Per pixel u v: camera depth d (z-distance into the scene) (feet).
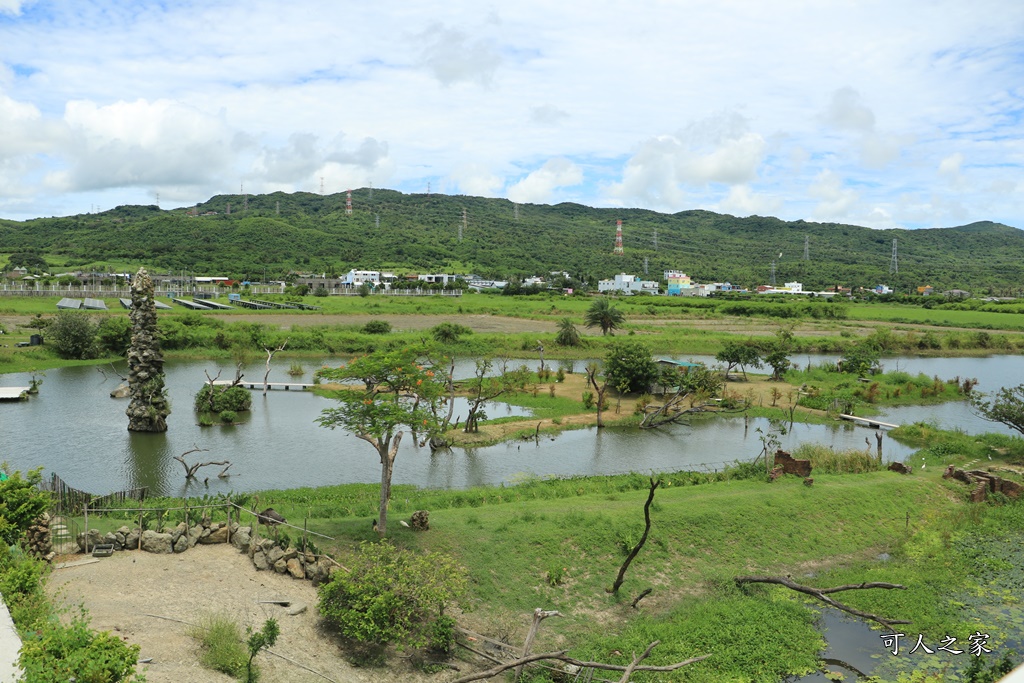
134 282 166.30
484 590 82.99
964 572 99.19
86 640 48.06
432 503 112.27
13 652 47.75
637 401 219.82
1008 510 121.70
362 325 374.43
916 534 111.34
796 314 527.81
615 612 84.79
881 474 134.82
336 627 72.69
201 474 136.15
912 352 364.17
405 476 139.03
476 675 62.85
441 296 629.92
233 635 63.62
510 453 159.84
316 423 181.78
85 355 278.67
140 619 65.87
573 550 93.71
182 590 73.51
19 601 56.03
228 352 297.53
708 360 319.27
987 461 154.61
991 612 88.63
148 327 167.12
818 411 214.90
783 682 73.00
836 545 106.83
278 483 131.85
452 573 76.95
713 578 93.76
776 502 113.39
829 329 446.60
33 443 155.84
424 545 88.07
